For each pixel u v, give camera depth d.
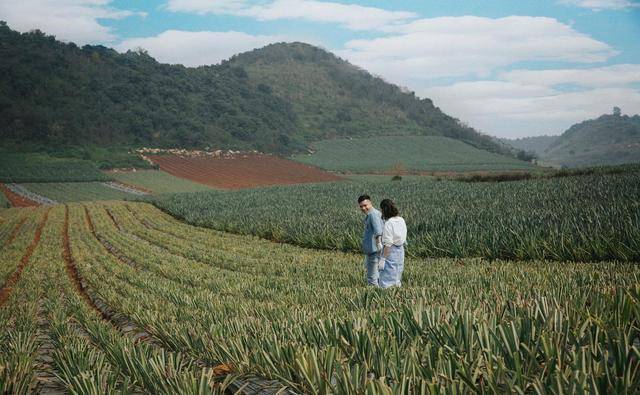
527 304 4.63
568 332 3.70
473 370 3.27
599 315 4.02
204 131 178.00
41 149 143.38
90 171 116.50
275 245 21.03
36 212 49.69
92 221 36.97
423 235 16.67
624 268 9.34
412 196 36.06
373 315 4.97
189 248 20.28
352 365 3.88
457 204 27.94
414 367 3.35
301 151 191.38
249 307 7.12
